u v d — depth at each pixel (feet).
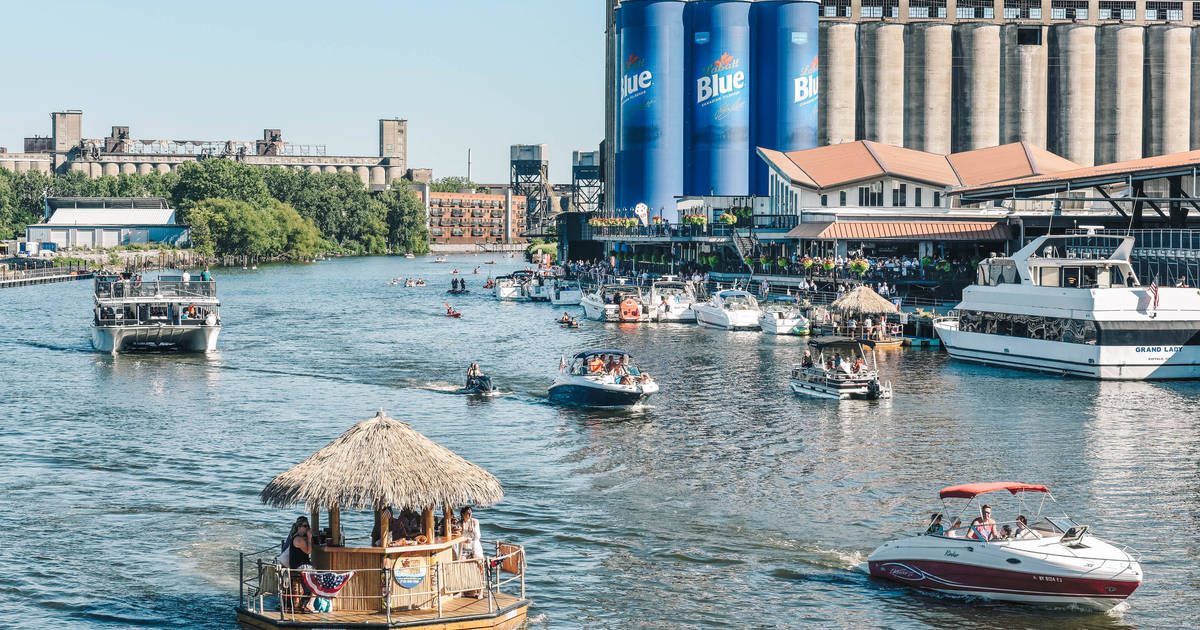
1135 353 328.90
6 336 452.35
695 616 149.89
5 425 260.62
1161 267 402.52
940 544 157.17
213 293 411.34
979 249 556.10
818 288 524.93
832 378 296.51
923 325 421.59
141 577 161.89
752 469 219.20
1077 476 213.66
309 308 608.60
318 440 246.06
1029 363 349.61
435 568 138.31
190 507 193.77
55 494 201.05
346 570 136.36
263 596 140.77
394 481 135.23
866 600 155.12
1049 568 150.00
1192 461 225.56
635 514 190.08
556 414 276.21
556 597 155.33
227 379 333.83
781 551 172.65
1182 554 170.09
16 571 163.63
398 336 458.09
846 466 221.25
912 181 591.37
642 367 358.23
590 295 564.71
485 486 140.05
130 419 269.03
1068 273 357.00
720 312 490.08
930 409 281.95
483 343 431.43
